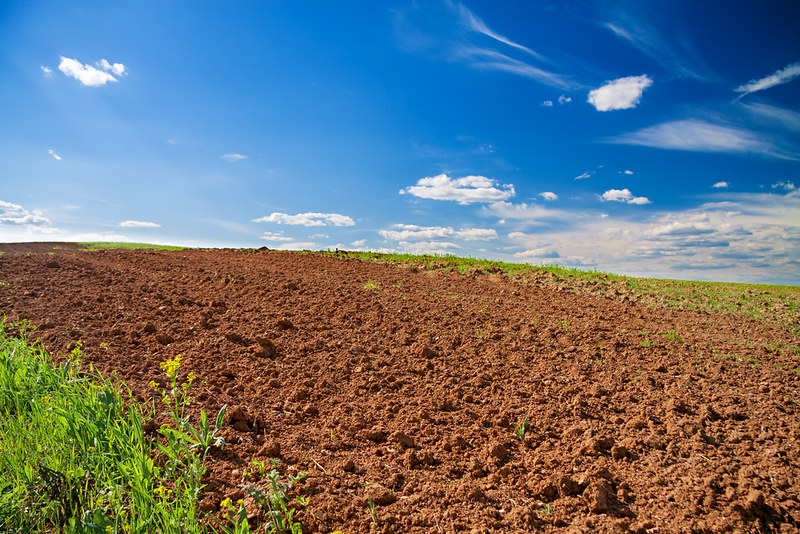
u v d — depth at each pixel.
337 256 12.94
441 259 12.76
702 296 9.43
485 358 5.57
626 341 6.24
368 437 3.80
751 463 3.43
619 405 4.42
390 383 4.80
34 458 2.98
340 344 5.75
